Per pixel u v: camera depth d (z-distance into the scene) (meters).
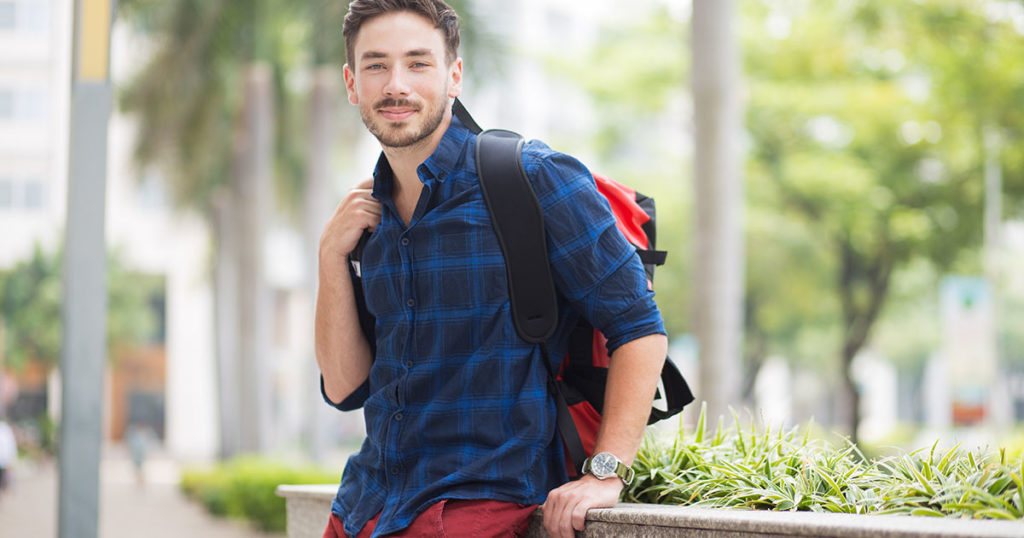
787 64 22.27
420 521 2.46
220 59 19.28
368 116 2.58
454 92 2.67
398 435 2.57
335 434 42.47
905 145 21.77
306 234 19.39
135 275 44.00
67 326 5.33
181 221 27.34
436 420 2.53
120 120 22.23
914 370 48.34
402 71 2.55
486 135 2.62
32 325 39.53
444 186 2.57
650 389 2.49
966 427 21.42
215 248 27.23
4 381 43.56
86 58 5.40
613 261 2.50
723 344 10.66
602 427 2.50
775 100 21.98
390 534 2.49
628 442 2.46
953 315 19.95
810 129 22.80
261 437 20.36
